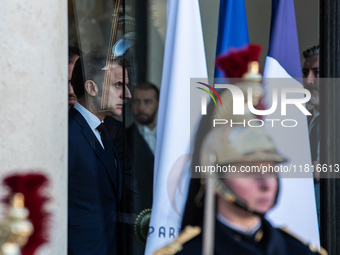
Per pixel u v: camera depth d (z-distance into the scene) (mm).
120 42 10625
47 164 7102
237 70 7758
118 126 10547
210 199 9836
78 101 10359
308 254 10289
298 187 10188
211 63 11039
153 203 9898
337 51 10977
